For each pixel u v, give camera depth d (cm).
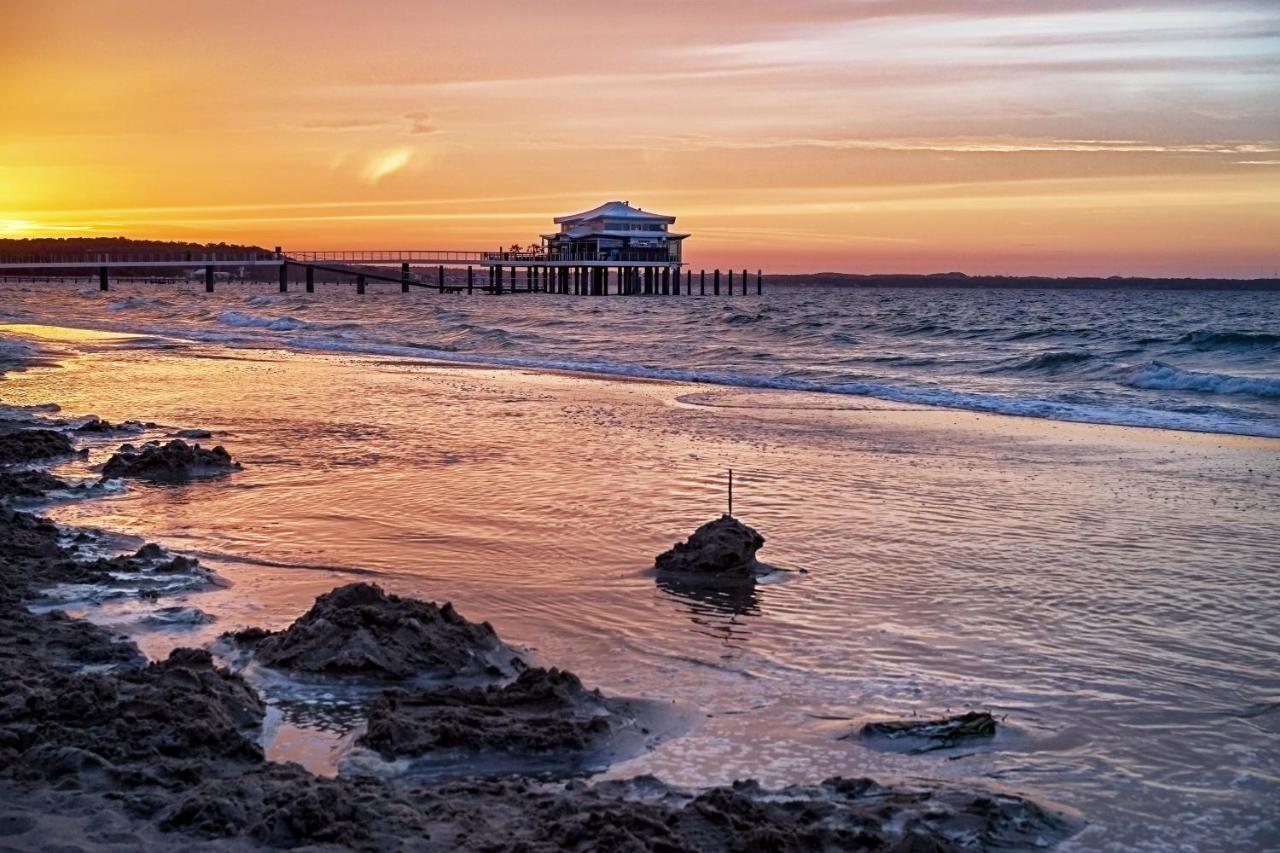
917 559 1323
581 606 1138
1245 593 1187
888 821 680
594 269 13275
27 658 916
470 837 637
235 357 4362
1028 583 1227
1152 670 964
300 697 889
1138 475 1873
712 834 645
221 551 1341
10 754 716
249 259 12000
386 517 1523
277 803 655
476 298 12775
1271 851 668
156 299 10844
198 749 750
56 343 5025
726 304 11831
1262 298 16838
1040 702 894
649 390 3256
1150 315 8825
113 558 1288
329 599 1015
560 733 805
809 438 2267
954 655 1000
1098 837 683
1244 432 2406
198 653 915
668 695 905
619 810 668
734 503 1627
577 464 1933
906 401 3008
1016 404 2856
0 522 1367
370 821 650
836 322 6612
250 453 2045
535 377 3656
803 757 793
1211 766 781
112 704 791
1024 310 10231
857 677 947
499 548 1360
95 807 655
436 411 2678
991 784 752
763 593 1186
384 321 7306
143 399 2892
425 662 939
